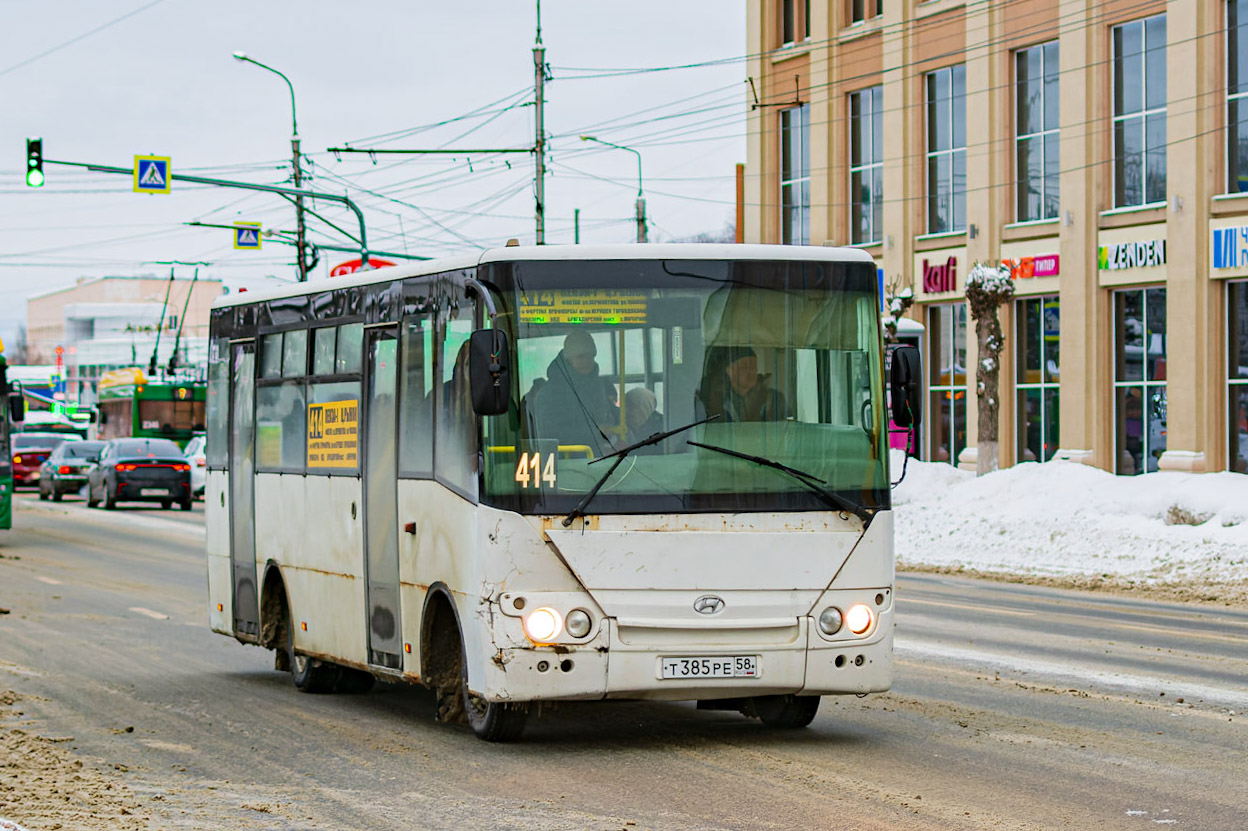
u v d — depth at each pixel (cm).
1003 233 3994
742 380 1026
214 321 1541
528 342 1011
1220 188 3422
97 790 915
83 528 3666
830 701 1246
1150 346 3609
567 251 1023
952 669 1423
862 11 4484
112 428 6881
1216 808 852
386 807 874
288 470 1353
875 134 4444
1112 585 2333
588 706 1245
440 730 1143
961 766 977
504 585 994
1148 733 1094
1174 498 2789
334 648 1266
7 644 1680
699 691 1004
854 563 1026
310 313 1319
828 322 1045
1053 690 1298
